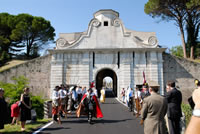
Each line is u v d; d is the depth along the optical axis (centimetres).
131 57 2588
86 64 2605
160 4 3073
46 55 2717
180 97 657
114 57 2623
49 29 4716
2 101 781
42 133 786
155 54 2575
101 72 4231
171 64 2623
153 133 450
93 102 1021
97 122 1041
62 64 2619
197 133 129
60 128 888
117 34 2691
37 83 2653
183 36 3288
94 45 2667
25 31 4275
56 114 1035
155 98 477
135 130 852
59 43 2659
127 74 2542
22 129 834
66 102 1230
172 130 632
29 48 4659
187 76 2586
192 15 3141
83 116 1259
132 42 2653
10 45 4516
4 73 2677
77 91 1485
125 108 1656
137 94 1224
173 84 671
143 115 480
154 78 2509
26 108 848
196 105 147
